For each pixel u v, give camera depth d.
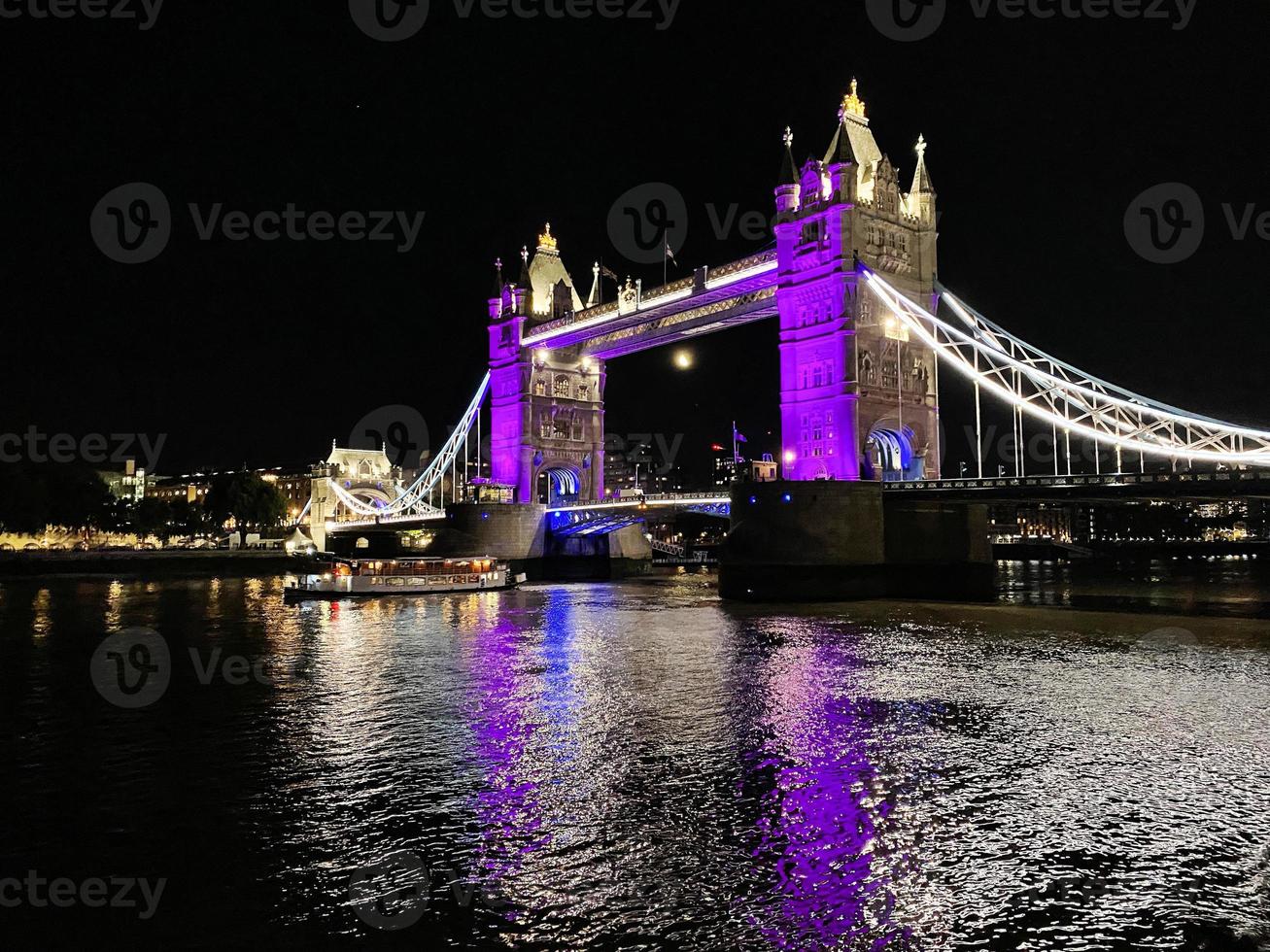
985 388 70.19
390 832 20.89
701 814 21.77
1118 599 70.25
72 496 129.12
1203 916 16.70
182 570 124.38
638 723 30.44
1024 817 21.36
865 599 68.19
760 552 69.44
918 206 79.75
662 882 18.19
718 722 30.39
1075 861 18.98
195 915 17.03
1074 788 23.33
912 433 76.75
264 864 19.23
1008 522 183.00
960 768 24.98
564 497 124.56
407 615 65.50
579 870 18.73
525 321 115.88
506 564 107.69
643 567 125.12
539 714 31.92
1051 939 15.96
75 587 94.75
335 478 192.88
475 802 22.70
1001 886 17.91
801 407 75.44
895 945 15.83
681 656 43.72
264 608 70.94
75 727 30.53
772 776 24.52
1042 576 108.88
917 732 28.73
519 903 17.36
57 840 20.53
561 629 55.88
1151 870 18.55
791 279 77.31
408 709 32.94
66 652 46.78
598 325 102.88
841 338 72.38
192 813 22.16
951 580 72.88
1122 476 58.34
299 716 31.98
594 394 121.25
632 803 22.55
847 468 71.25
